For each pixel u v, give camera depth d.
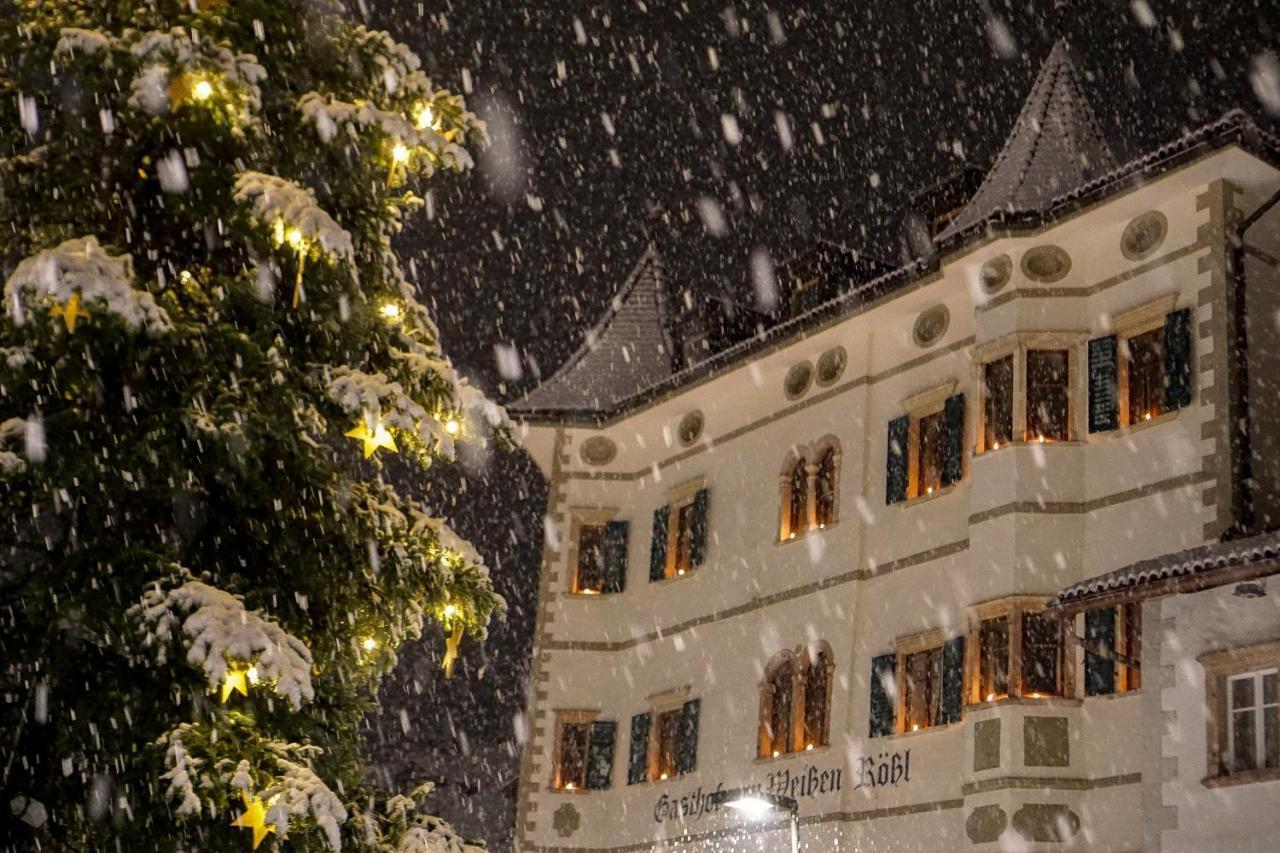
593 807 31.19
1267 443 21.41
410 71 15.19
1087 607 19.64
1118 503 22.22
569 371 35.53
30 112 13.30
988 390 24.16
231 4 14.19
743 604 29.22
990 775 21.91
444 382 14.60
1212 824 18.09
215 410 12.88
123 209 13.97
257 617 11.99
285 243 13.64
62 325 12.30
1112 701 21.36
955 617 24.31
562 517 33.44
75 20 13.56
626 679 31.70
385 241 15.09
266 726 12.82
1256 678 18.20
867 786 25.14
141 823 12.04
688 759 29.36
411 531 14.53
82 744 12.20
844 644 26.41
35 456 12.22
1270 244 22.41
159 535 13.42
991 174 26.98
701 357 34.09
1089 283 23.62
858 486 27.14
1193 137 21.61
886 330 27.59
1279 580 18.16
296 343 14.31
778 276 33.41
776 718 27.84
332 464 13.88
